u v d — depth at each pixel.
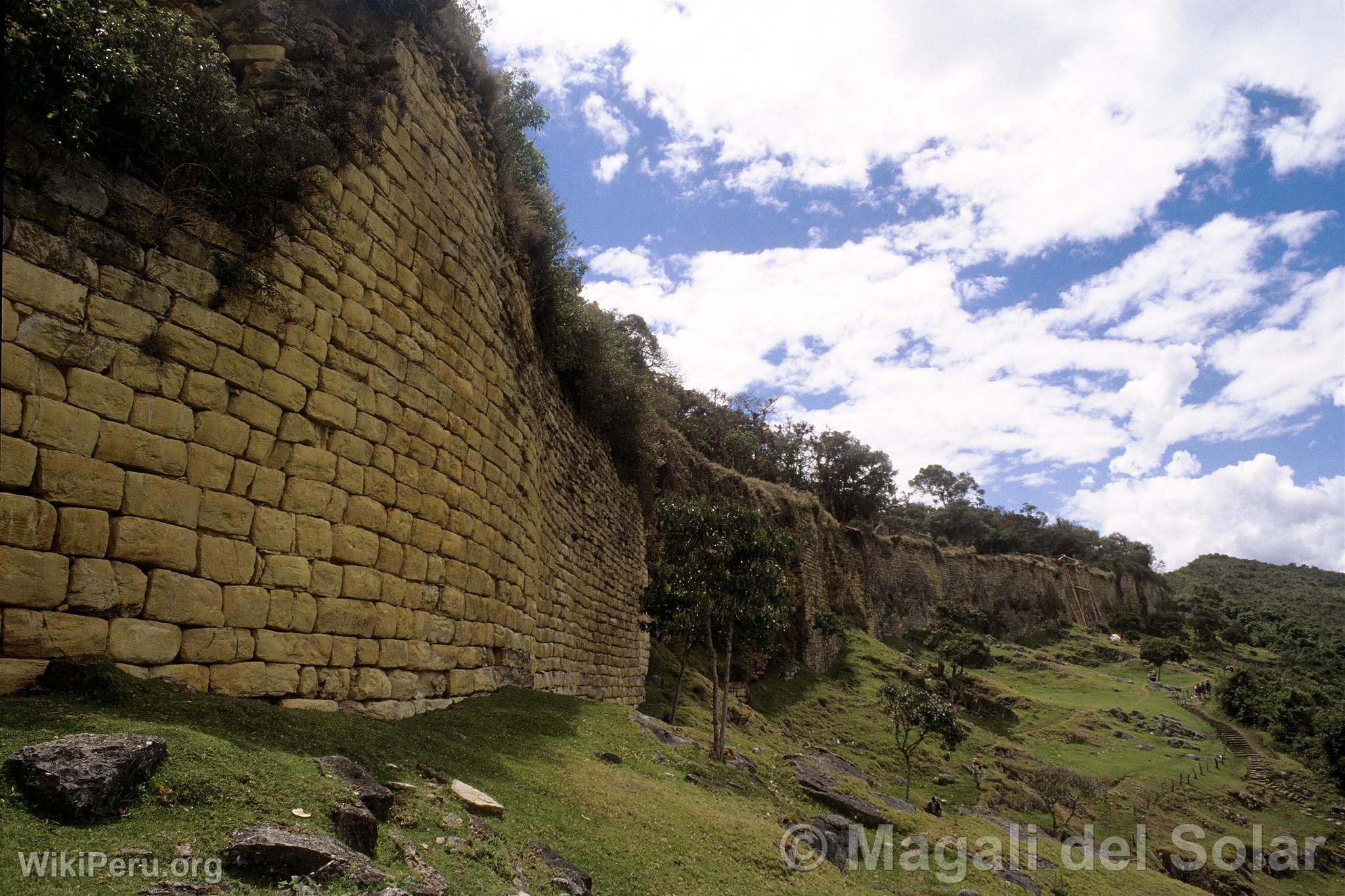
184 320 6.90
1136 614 96.44
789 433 71.31
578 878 6.46
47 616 5.74
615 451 24.86
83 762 4.33
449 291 11.25
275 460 7.73
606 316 23.38
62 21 6.07
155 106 6.70
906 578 71.50
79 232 6.22
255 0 9.05
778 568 18.12
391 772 6.75
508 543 13.55
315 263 8.34
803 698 40.09
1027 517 116.50
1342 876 31.50
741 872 8.36
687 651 23.94
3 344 5.66
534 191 16.66
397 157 9.99
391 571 9.43
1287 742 47.56
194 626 6.76
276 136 7.98
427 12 11.01
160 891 3.79
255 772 5.19
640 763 11.94
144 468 6.48
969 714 47.41
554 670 17.20
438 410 10.77
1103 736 45.78
